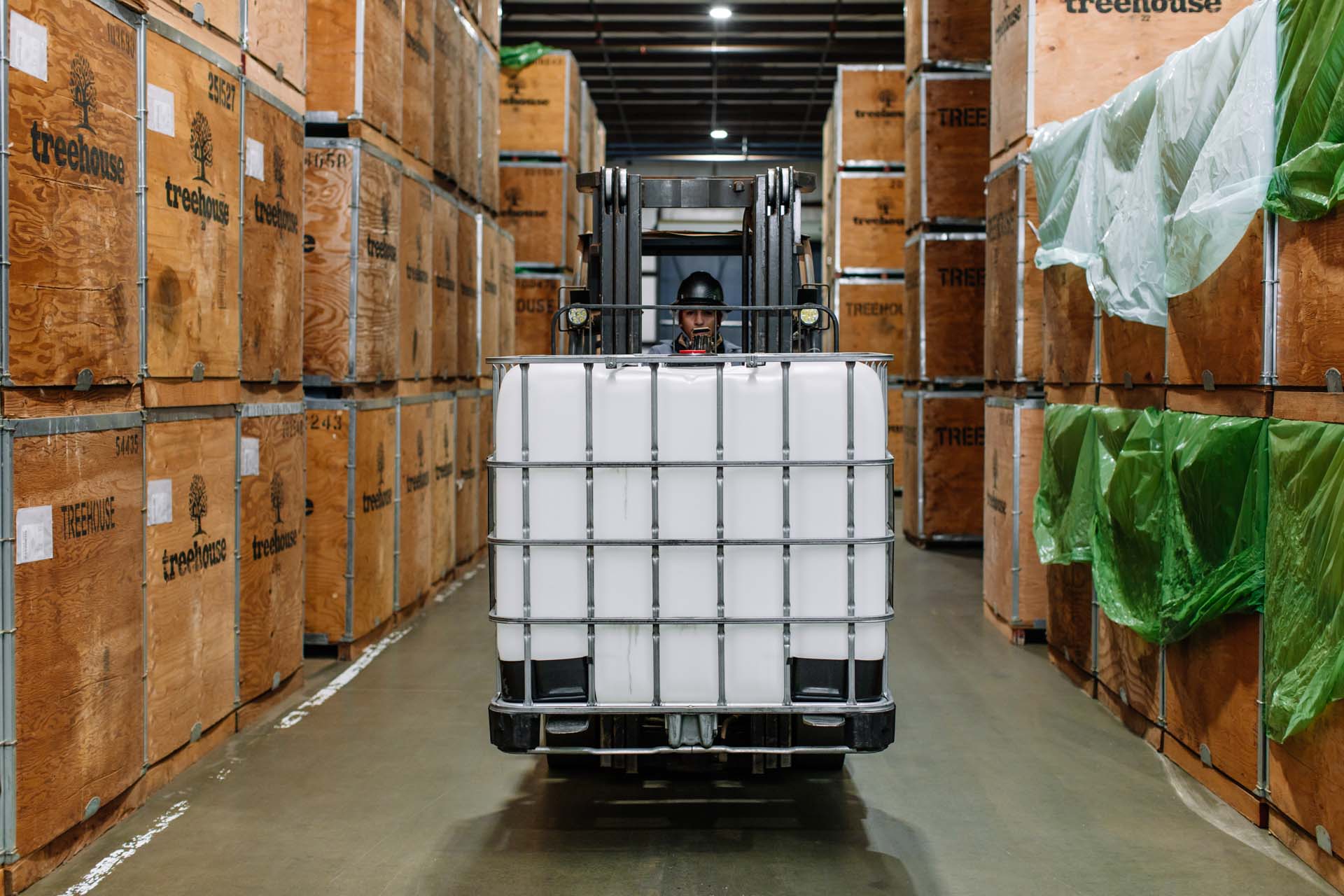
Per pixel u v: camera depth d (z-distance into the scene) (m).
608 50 17.89
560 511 3.15
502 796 4.04
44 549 3.16
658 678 3.17
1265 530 3.51
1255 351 3.51
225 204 4.38
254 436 4.80
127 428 3.64
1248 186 3.36
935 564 9.43
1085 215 4.87
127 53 3.60
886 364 3.21
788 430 3.11
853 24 16.75
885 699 3.20
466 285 8.53
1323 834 3.26
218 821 3.75
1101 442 4.85
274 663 5.08
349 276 5.84
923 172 9.64
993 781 4.20
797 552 3.15
